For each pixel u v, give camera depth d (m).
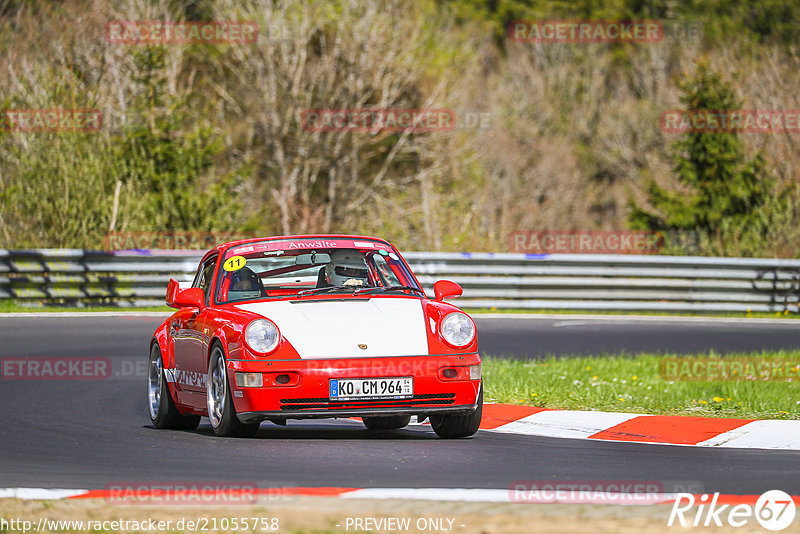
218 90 142.62
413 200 134.38
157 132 100.62
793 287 76.62
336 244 32.75
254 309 29.42
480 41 190.12
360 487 21.28
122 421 34.47
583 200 189.38
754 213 101.88
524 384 39.00
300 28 144.00
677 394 37.28
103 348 52.53
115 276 70.69
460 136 151.12
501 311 74.25
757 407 34.88
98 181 83.31
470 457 25.58
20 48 114.06
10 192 81.38
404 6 152.12
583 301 75.38
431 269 73.56
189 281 71.75
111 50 116.88
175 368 32.22
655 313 75.62
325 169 144.62
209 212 89.75
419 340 28.39
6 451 27.41
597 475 22.97
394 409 27.86
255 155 143.12
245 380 27.52
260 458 25.36
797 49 184.75
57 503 19.61
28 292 69.19
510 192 177.00
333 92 146.38
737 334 62.62
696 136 118.81
